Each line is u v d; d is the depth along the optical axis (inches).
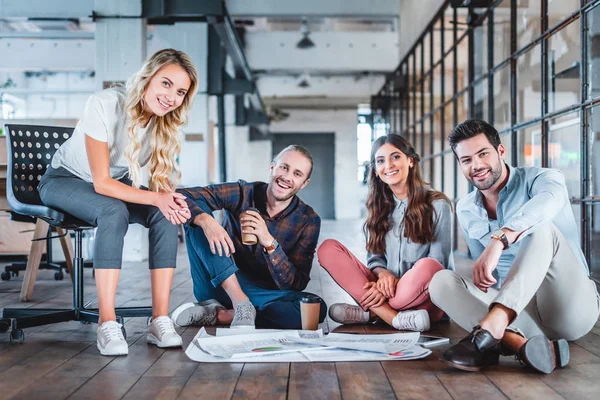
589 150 143.4
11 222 193.3
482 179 79.7
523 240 69.9
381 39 526.6
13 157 92.9
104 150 80.7
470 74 245.9
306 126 789.2
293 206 98.3
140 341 85.0
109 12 245.0
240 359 72.3
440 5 294.8
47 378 65.8
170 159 86.7
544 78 169.6
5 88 441.7
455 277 74.9
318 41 527.2
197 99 384.5
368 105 785.6
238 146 730.8
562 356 68.1
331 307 99.7
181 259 238.8
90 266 176.4
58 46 446.6
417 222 97.0
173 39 383.2
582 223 145.6
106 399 58.4
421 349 76.9
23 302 128.0
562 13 157.6
